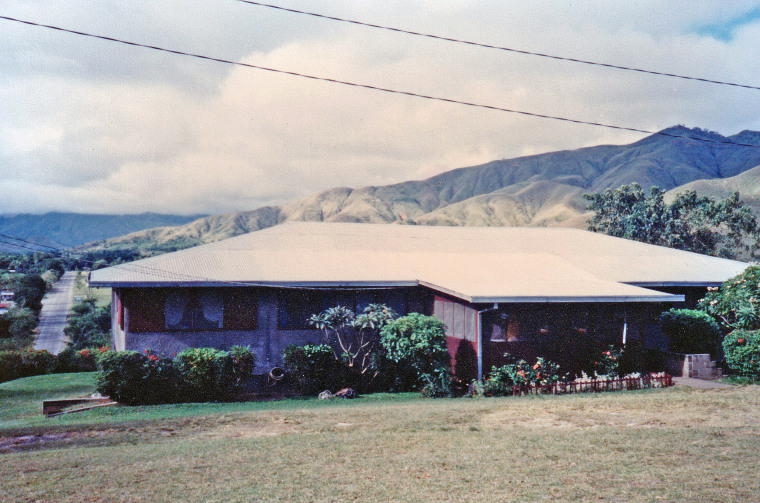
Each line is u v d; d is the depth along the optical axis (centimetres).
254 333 2205
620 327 2183
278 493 883
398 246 2883
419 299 2394
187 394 1939
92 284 2006
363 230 3078
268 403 1873
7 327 7881
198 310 2159
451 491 866
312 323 2239
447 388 1959
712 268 2897
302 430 1346
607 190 6406
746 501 770
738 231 6141
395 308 2375
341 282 2242
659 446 1057
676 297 2089
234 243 2698
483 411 1494
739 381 1875
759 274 2173
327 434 1288
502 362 2027
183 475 988
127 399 1880
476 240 3106
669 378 1875
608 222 6469
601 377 1980
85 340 7462
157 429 1412
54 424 1551
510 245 3088
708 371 2006
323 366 2080
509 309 2062
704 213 6028
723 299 2217
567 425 1291
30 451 1227
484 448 1102
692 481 858
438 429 1296
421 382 2139
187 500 863
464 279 2314
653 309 2569
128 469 1034
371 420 1425
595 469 938
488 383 1900
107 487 932
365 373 2169
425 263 2595
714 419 1280
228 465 1042
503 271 2514
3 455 1184
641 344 2123
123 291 2100
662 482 859
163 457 1113
